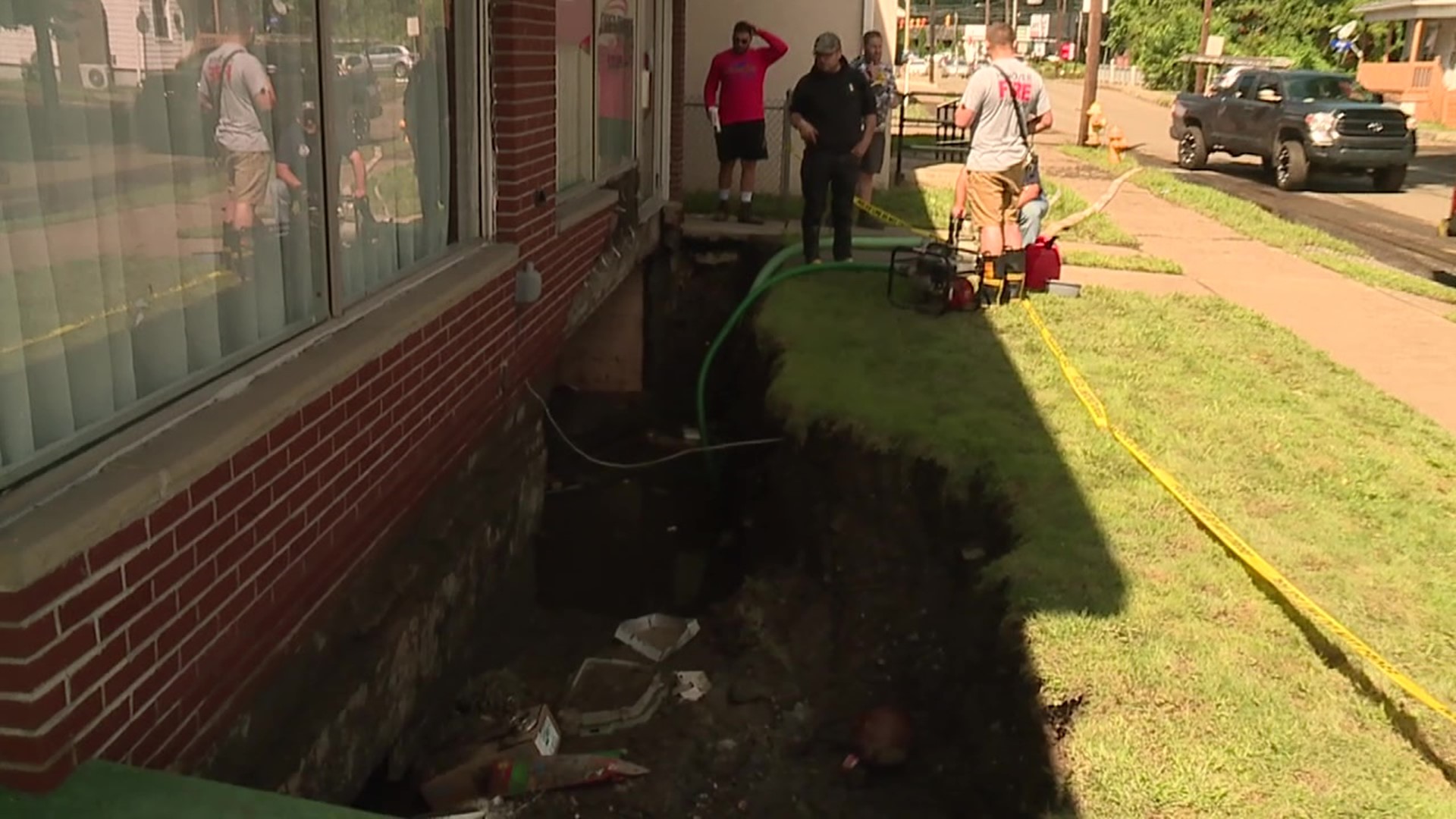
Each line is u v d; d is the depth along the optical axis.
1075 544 5.11
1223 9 53.03
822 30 14.70
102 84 2.97
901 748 4.80
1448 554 5.17
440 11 5.38
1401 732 3.91
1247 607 4.67
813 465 6.74
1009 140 8.87
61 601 2.56
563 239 7.17
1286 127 20.11
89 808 2.58
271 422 3.40
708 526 7.77
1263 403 7.06
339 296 4.24
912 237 11.77
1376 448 6.43
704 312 11.12
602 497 8.06
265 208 3.76
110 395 3.04
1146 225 14.15
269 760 3.47
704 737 5.04
